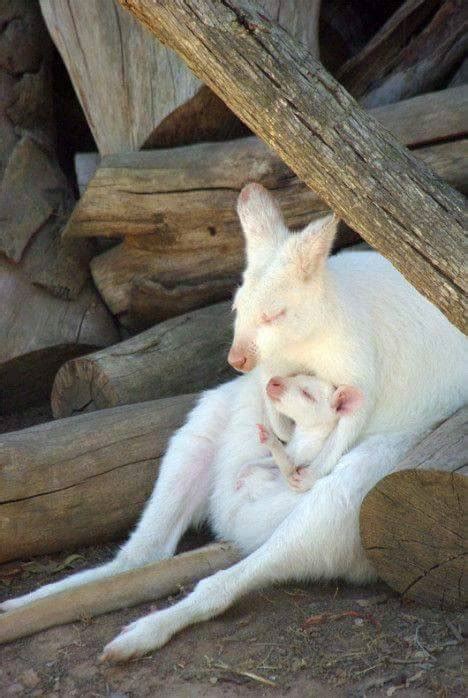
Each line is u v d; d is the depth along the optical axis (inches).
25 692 313.0
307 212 498.0
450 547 326.0
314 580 362.0
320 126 288.8
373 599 350.6
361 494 351.6
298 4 520.1
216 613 339.3
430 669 301.7
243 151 506.6
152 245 546.6
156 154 529.3
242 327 367.6
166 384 503.8
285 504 378.3
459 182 482.3
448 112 484.7
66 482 410.0
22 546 404.8
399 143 295.4
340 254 424.5
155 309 563.8
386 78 562.6
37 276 577.3
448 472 315.9
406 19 551.8
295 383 385.7
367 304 391.2
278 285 363.6
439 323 395.9
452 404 388.8
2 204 582.6
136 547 392.2
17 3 619.2
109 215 539.5
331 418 385.1
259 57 288.5
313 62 292.5
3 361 560.1
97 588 354.0
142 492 425.1
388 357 390.3
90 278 595.5
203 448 420.5
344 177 289.9
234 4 288.7
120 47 543.8
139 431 434.0
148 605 361.4
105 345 583.5
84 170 600.4
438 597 336.2
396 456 361.1
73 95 695.7
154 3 290.5
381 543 340.2
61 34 561.3
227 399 428.8
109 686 311.9
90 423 430.3
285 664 313.4
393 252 292.7
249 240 387.5
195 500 416.5
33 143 611.2
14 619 340.5
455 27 550.3
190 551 378.6
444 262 285.9
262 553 348.8
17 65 618.8
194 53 293.9
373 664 307.9
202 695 301.9
